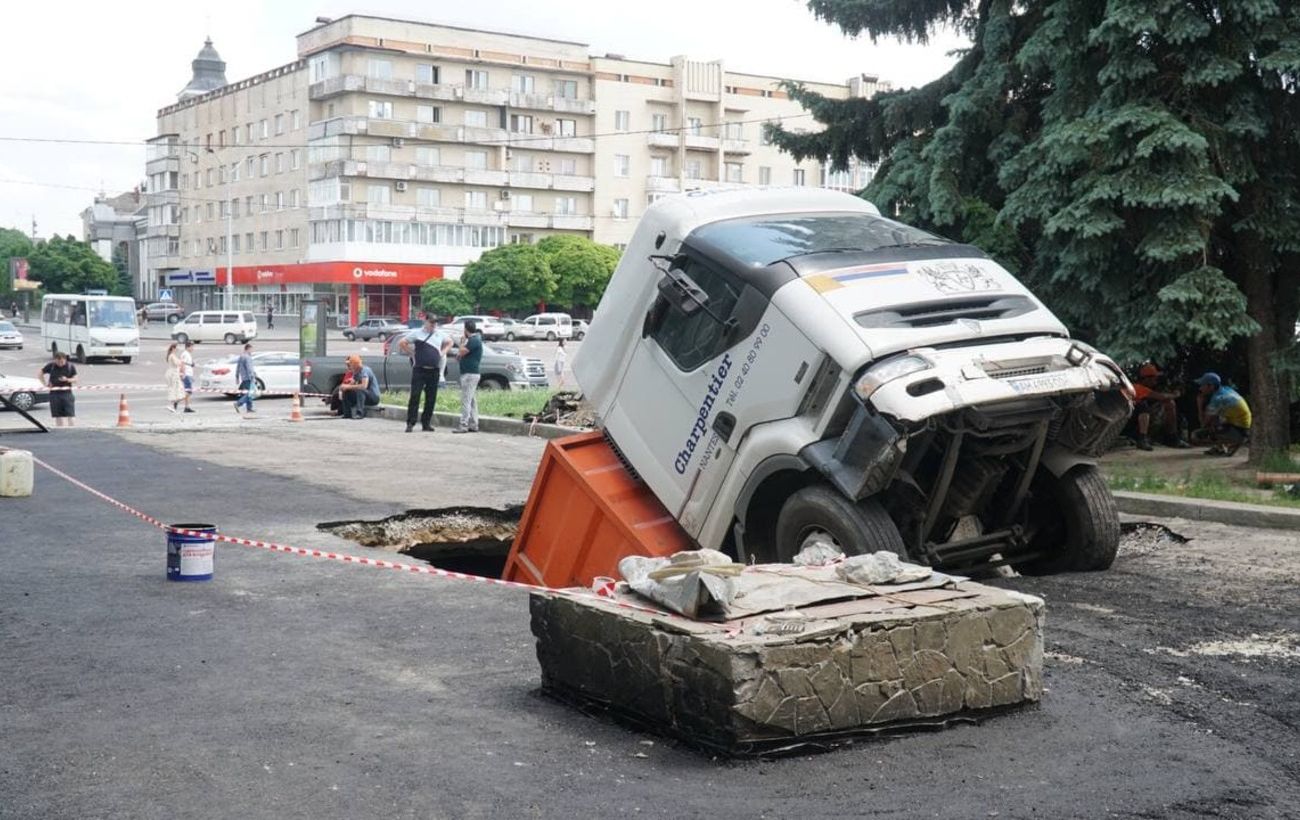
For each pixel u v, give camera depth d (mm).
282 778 4812
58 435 21516
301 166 95562
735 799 4629
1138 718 5676
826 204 9758
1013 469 8930
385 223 91438
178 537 8820
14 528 11305
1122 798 4676
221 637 7188
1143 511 12297
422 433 22234
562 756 5109
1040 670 5793
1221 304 14000
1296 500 12164
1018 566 9523
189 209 112625
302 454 18438
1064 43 14930
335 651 6883
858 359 7746
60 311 58094
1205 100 14688
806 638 5117
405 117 93625
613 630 5531
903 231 9258
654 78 102125
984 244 15953
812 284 8195
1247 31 14102
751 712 4988
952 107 16328
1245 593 8453
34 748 5156
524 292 85375
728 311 8656
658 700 5309
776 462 8227
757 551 8734
